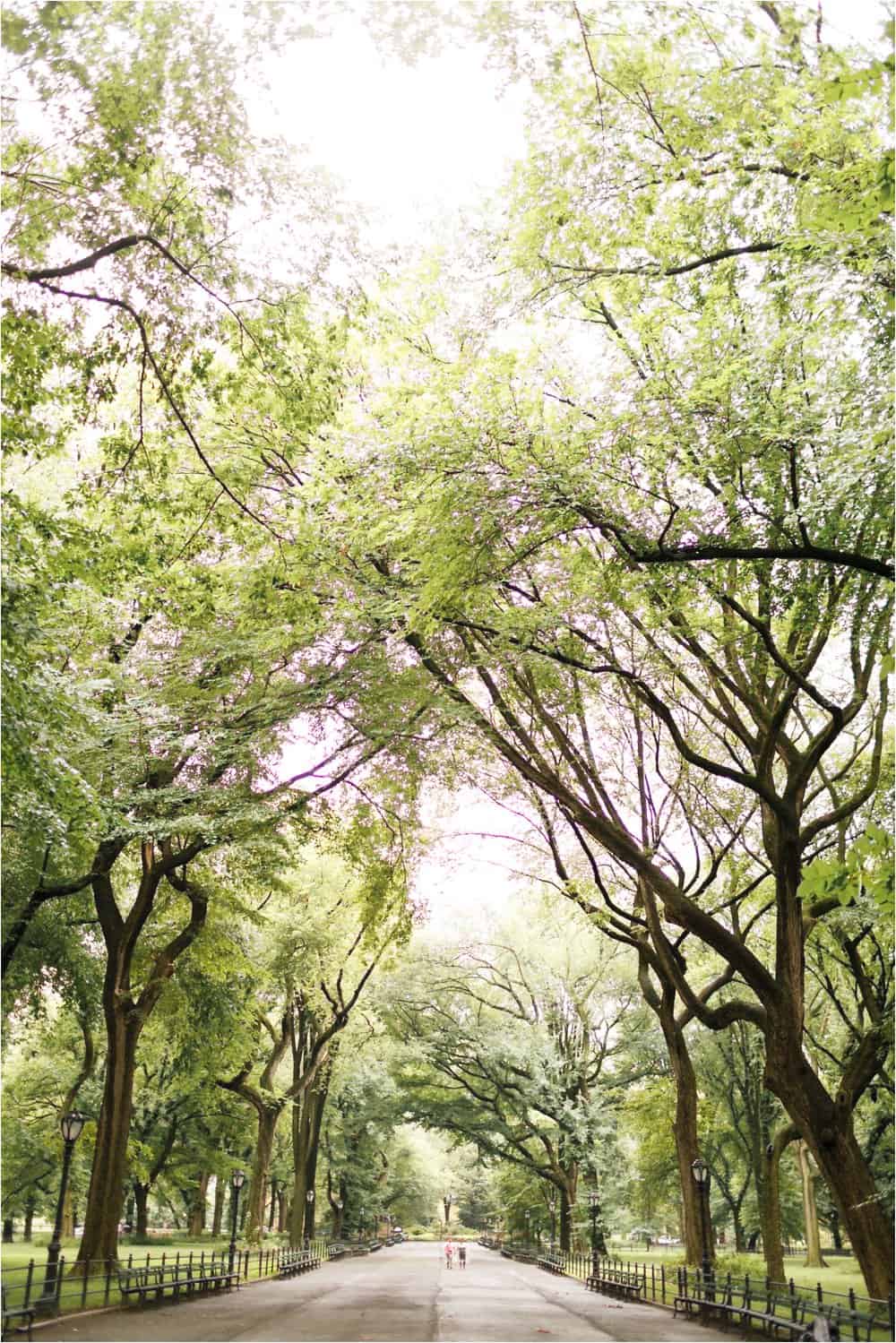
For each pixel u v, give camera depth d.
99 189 11.64
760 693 19.33
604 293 16.12
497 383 14.36
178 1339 15.60
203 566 16.28
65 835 15.52
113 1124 22.78
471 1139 50.56
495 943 46.66
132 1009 23.81
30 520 11.92
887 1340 14.72
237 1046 32.19
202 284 12.51
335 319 13.70
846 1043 31.16
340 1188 62.41
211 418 17.89
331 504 16.30
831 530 13.65
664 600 15.24
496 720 22.81
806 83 10.86
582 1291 33.03
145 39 10.55
